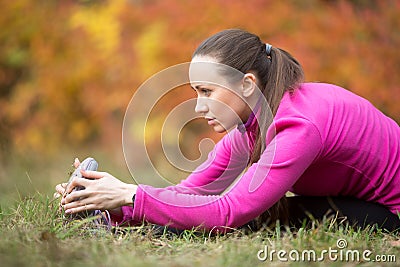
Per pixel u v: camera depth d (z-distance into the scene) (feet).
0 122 50.31
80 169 18.70
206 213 17.52
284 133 17.63
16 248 15.02
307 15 39.91
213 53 17.79
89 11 52.80
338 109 18.45
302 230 17.67
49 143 54.49
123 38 50.16
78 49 53.16
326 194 20.07
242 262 15.06
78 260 14.70
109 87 51.42
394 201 19.42
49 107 55.01
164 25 45.65
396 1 39.60
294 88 18.26
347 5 39.91
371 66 38.86
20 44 56.59
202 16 43.04
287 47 39.09
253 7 41.04
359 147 18.54
